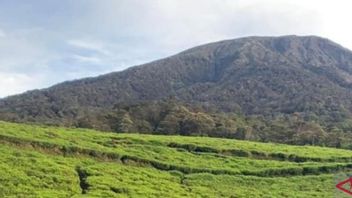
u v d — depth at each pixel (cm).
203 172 8962
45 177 6738
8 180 6316
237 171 9194
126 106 19625
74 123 18475
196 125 17250
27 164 7112
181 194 7194
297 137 17075
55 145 8575
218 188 7988
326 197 7919
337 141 16450
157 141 10656
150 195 6800
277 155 10969
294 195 7975
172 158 9538
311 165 10050
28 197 5884
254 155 10869
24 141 8412
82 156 8625
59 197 6091
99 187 6750
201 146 10669
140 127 17450
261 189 8288
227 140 12169
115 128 17325
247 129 17475
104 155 8844
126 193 6762
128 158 8969
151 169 8656
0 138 8294
